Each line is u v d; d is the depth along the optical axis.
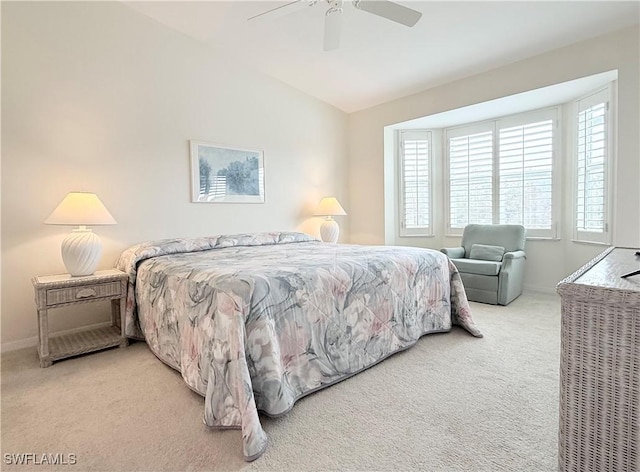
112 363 2.37
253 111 4.10
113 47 3.08
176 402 1.85
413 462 1.37
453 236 4.98
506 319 3.17
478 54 3.51
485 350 2.47
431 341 2.66
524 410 1.71
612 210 3.34
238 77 3.95
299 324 1.85
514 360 2.30
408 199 5.05
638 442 0.94
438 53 3.52
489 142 4.54
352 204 5.31
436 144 5.04
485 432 1.55
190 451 1.46
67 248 2.54
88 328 3.00
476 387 1.95
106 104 3.05
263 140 4.21
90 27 2.95
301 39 3.48
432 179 5.05
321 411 1.73
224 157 3.85
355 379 2.06
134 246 3.05
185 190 3.56
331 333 2.00
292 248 3.18
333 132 5.06
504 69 3.71
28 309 2.72
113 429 1.62
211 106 3.74
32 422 1.68
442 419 1.65
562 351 1.06
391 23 3.04
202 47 3.65
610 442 0.98
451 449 1.44
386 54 3.59
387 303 2.35
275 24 3.25
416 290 2.60
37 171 2.74
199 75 3.63
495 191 4.53
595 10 2.77
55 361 2.40
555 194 4.07
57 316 2.87
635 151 2.93
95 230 3.03
